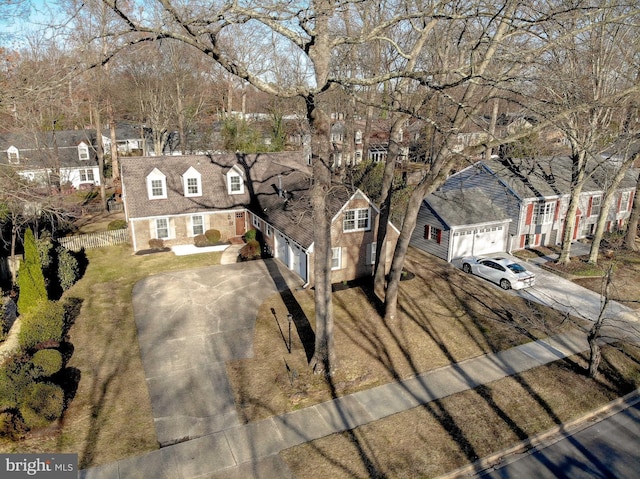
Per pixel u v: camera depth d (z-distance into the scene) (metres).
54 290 21.67
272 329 18.44
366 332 18.25
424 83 11.65
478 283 23.42
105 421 13.05
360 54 24.38
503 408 13.81
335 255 22.95
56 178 32.22
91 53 15.55
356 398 14.21
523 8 16.38
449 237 26.17
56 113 29.19
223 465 11.52
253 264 25.81
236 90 62.22
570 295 22.08
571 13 16.06
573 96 16.98
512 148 32.66
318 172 14.09
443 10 14.30
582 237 30.89
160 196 28.86
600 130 26.00
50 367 14.05
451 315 19.83
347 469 11.41
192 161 31.02
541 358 16.64
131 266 25.53
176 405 13.82
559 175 30.02
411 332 18.31
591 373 15.38
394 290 18.92
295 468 11.43
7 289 21.12
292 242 23.80
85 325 18.67
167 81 45.69
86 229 32.84
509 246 28.20
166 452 11.93
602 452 12.29
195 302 20.91
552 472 11.57
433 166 17.09
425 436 12.59
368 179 33.19
